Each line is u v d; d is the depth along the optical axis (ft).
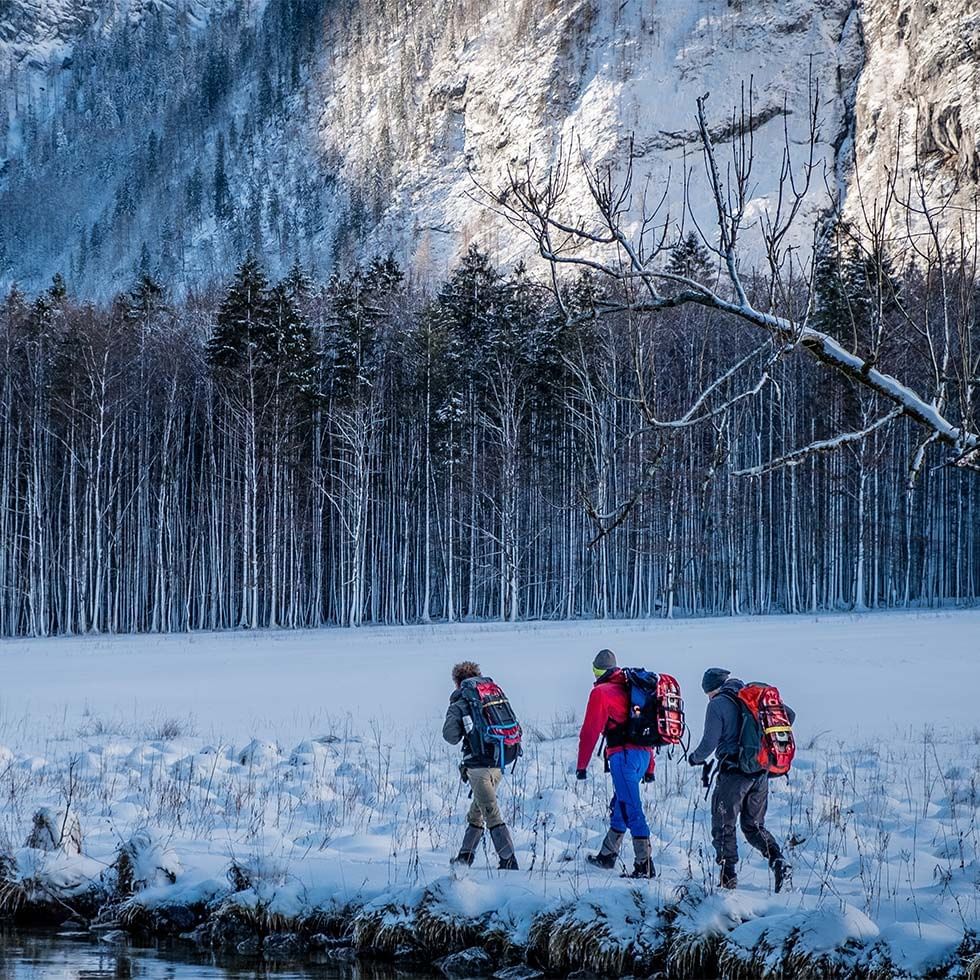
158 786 41.45
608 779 43.16
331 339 211.61
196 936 29.35
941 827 33.40
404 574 196.24
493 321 200.34
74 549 187.83
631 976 25.81
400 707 69.00
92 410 189.16
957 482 201.77
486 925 27.50
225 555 204.44
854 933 24.57
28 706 70.85
